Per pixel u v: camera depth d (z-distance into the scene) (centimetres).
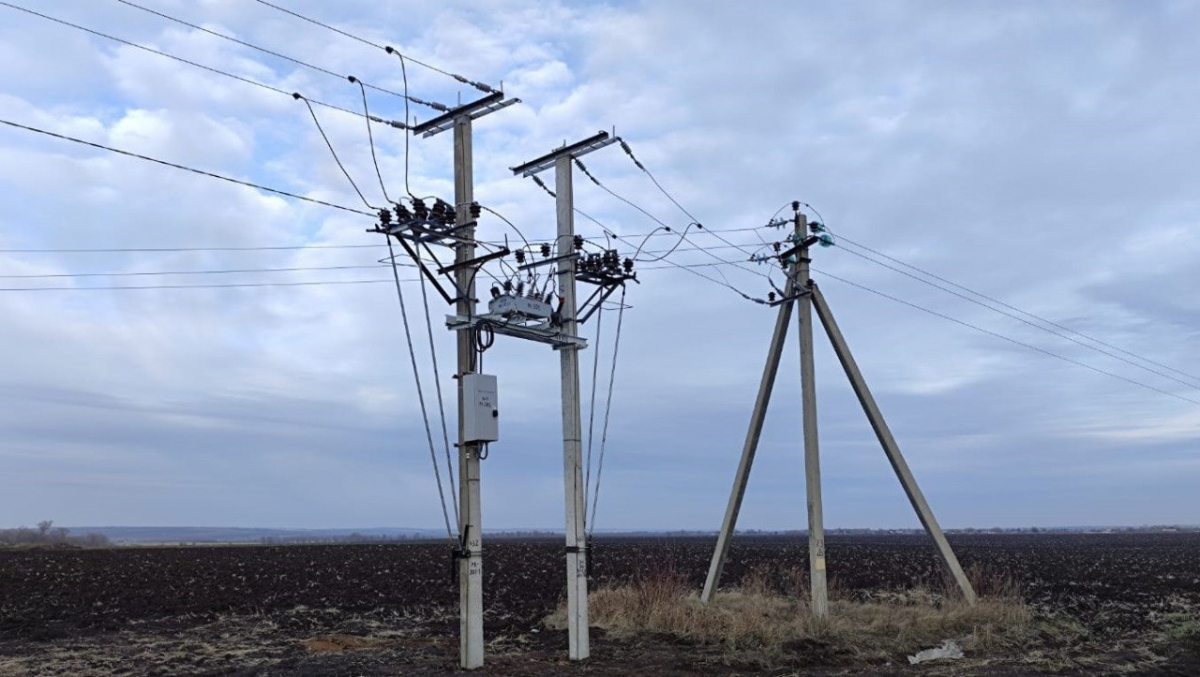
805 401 2048
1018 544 10650
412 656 1623
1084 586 3556
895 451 2133
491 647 1747
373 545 10288
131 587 3512
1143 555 6975
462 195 1515
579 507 1603
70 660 1688
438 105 1519
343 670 1495
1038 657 1667
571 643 1573
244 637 2023
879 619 1909
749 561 5347
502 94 1491
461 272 1499
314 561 5666
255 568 4831
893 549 8181
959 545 10138
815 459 2019
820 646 1714
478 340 1491
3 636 2072
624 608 1998
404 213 1425
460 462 1484
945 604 2070
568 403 1620
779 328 2156
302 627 2228
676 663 1573
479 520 1487
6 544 9531
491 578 3984
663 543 11031
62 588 3444
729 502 2208
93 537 12688
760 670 1537
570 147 1633
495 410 1478
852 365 2116
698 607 1977
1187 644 1770
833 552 7231
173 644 1897
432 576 4172
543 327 1563
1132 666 1581
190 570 4616
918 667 1573
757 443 2202
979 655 1700
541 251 1644
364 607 2744
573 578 1587
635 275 1680
